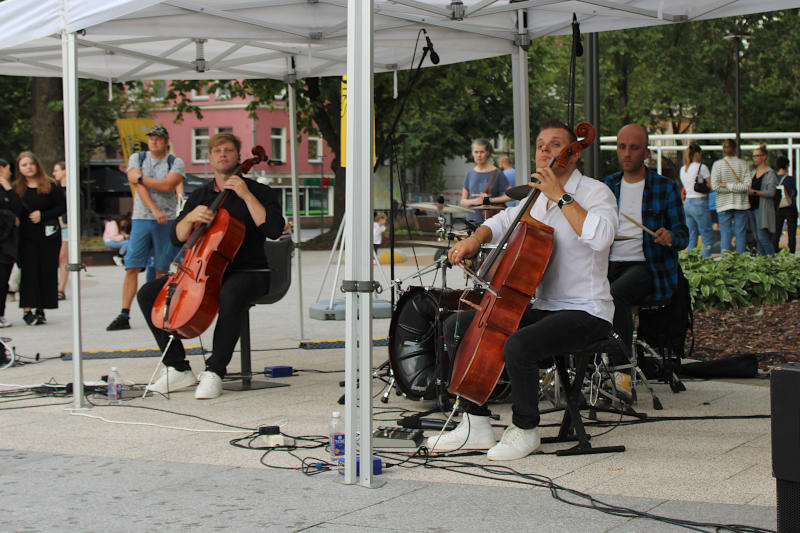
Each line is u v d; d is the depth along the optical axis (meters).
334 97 23.80
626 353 4.64
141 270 9.39
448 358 5.30
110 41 7.29
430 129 33.56
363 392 3.90
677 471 4.07
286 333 9.11
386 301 9.16
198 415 5.42
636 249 5.84
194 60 8.32
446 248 5.52
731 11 6.39
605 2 6.20
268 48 8.01
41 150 24.42
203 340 8.72
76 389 5.64
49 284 9.45
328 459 4.36
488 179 8.97
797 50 30.48
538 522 3.36
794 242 15.14
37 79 24.36
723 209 14.02
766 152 13.88
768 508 3.49
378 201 9.35
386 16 6.55
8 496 3.79
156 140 9.13
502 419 5.26
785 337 7.98
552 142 4.46
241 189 5.98
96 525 3.40
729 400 5.74
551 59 27.75
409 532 3.28
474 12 6.05
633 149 5.82
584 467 4.16
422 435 4.68
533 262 4.29
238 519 3.45
